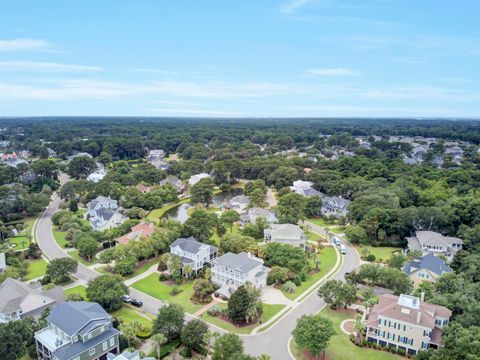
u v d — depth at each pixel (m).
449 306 58.06
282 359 51.94
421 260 78.94
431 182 142.50
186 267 77.19
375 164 170.00
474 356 42.31
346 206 127.06
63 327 49.38
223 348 46.91
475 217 99.44
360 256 92.31
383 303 58.00
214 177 170.88
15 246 94.62
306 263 81.62
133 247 83.56
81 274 79.94
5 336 46.41
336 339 56.62
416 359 48.72
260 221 105.38
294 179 163.75
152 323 59.62
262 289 74.25
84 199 136.62
